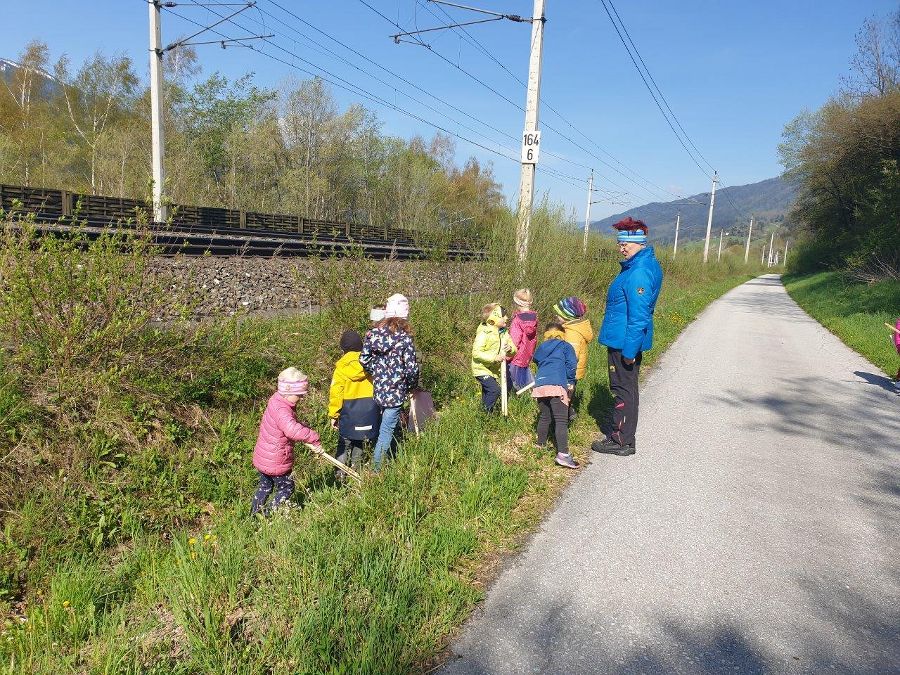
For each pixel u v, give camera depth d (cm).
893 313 1717
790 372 1014
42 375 448
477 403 681
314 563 325
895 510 456
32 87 4259
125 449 454
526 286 1018
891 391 880
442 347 868
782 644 297
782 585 349
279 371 629
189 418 515
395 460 480
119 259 476
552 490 482
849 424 695
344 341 502
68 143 4281
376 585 311
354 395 494
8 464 394
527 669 276
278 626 286
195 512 441
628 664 281
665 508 451
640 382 900
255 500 436
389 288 786
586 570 362
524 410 664
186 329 536
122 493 429
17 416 410
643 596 336
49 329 444
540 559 374
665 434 638
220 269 1080
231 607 306
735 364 1077
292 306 1021
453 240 977
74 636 298
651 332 551
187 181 3506
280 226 2066
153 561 360
